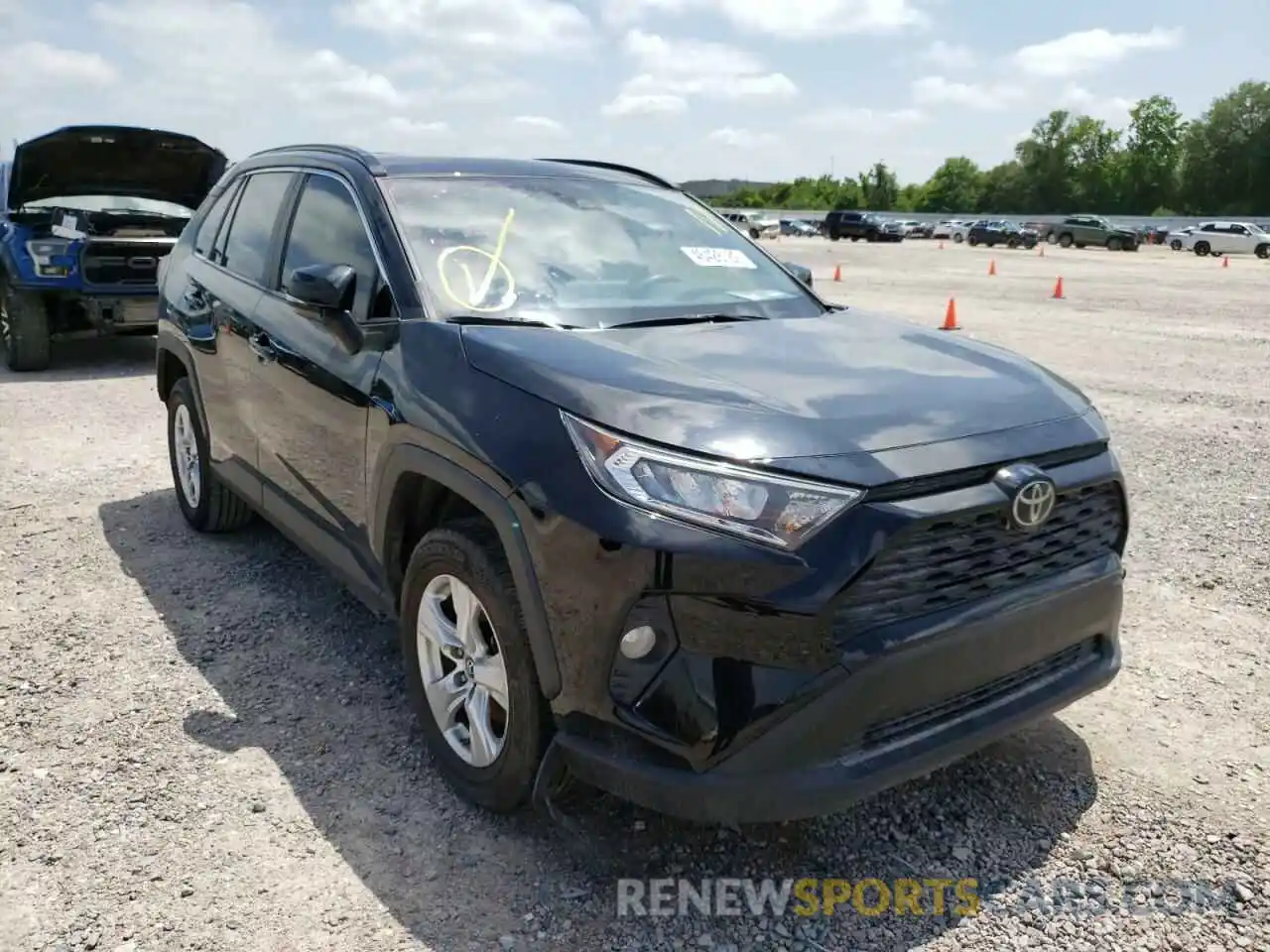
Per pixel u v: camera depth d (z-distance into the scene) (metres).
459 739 3.10
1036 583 2.76
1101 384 10.16
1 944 2.46
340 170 3.96
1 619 4.27
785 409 2.62
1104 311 17.64
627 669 2.47
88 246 9.41
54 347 11.52
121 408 8.26
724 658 2.38
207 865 2.77
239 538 5.27
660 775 2.43
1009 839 2.95
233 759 3.28
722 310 3.63
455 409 2.87
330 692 3.71
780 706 2.37
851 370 2.99
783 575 2.35
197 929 2.53
